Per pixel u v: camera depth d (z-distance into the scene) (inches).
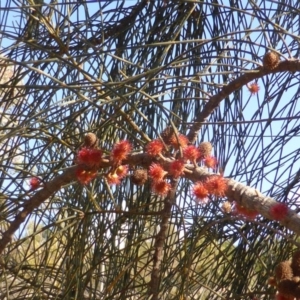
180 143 15.1
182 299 17.6
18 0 16.6
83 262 20.4
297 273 13.3
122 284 20.0
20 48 19.6
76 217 17.4
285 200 19.6
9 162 19.4
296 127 20.4
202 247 19.8
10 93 19.0
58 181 16.0
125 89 19.4
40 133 17.5
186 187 20.4
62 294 20.4
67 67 20.3
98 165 15.1
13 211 16.9
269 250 19.5
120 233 20.8
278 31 15.9
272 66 16.5
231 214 15.5
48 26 16.7
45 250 20.2
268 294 18.2
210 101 17.3
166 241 20.7
